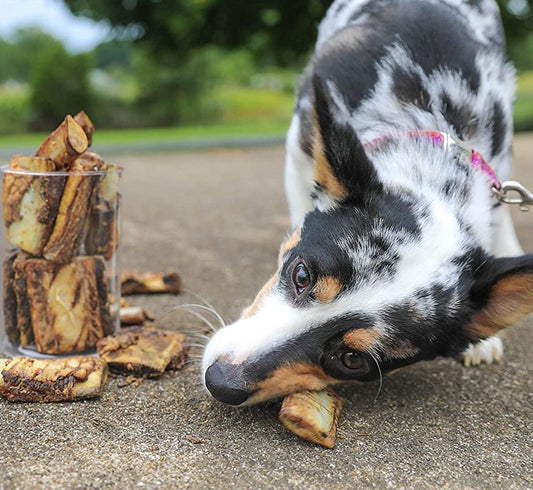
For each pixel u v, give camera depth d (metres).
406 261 0.54
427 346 0.55
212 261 0.99
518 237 1.19
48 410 0.54
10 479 0.45
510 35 3.21
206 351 0.56
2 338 0.63
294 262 0.56
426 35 0.71
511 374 0.68
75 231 0.60
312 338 0.54
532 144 2.82
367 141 0.65
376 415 0.58
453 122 0.67
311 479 0.48
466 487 0.49
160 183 1.73
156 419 0.54
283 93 6.18
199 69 4.77
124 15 3.09
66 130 0.59
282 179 1.88
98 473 0.46
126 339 0.62
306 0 2.82
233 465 0.49
